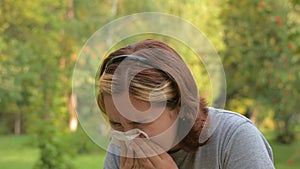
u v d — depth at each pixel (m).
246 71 10.97
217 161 1.59
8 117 18.30
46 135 7.83
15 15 12.67
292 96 10.12
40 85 8.84
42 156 7.88
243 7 10.82
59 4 12.80
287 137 13.80
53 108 8.07
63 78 9.34
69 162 8.25
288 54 9.84
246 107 12.41
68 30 11.85
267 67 10.20
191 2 12.49
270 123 14.04
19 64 12.09
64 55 11.06
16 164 11.85
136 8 12.85
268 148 1.62
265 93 10.84
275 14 9.92
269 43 10.30
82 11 13.09
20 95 12.66
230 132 1.58
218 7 12.28
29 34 12.66
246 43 10.90
